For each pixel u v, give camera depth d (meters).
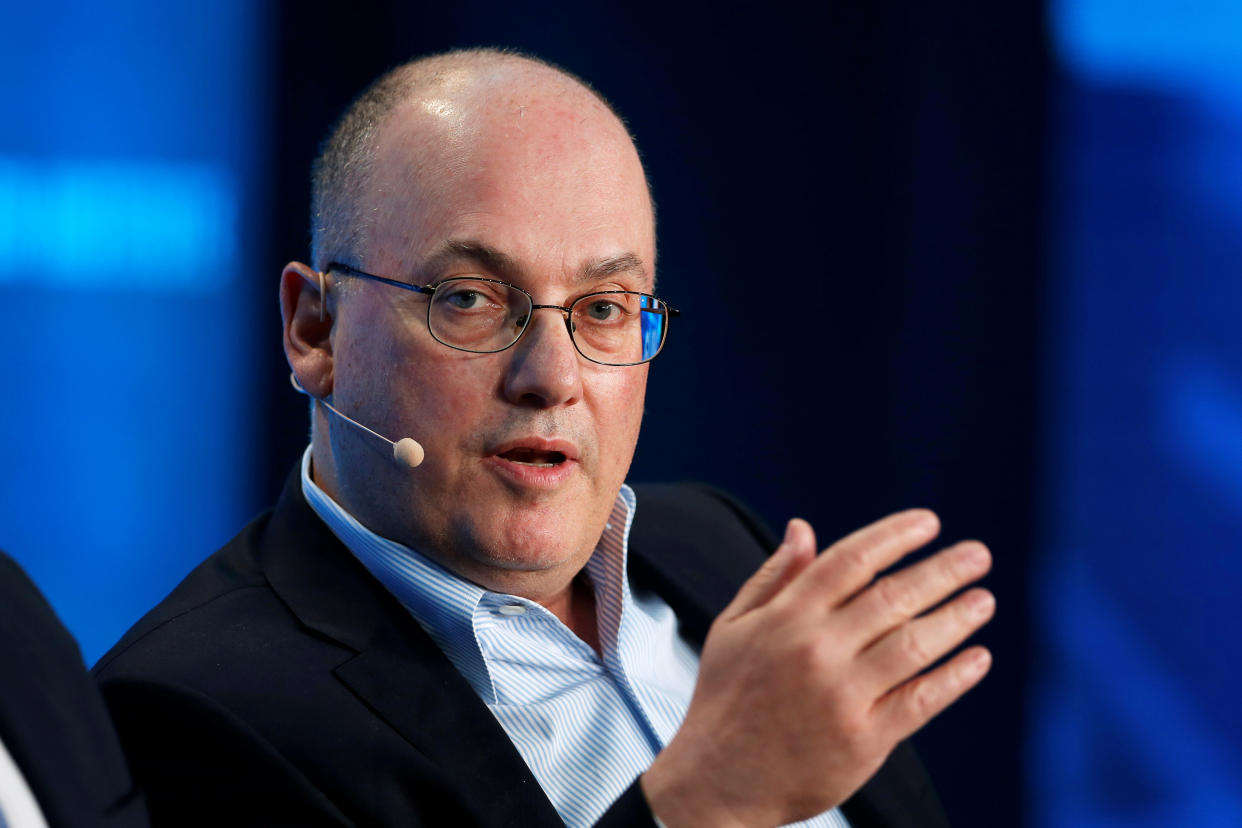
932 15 10.85
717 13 10.95
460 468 3.90
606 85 10.84
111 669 3.84
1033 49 10.84
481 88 4.00
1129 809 11.04
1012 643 10.89
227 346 10.48
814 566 3.14
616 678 4.43
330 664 3.83
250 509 10.54
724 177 11.05
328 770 3.62
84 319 10.30
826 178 11.10
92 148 10.25
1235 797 11.09
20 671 3.11
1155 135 11.11
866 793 4.66
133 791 3.27
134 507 10.41
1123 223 11.14
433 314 3.87
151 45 10.25
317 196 4.26
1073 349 11.12
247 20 10.32
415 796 3.69
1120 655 11.11
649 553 5.15
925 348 11.01
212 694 3.68
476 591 4.06
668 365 11.12
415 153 3.94
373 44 10.44
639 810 3.14
